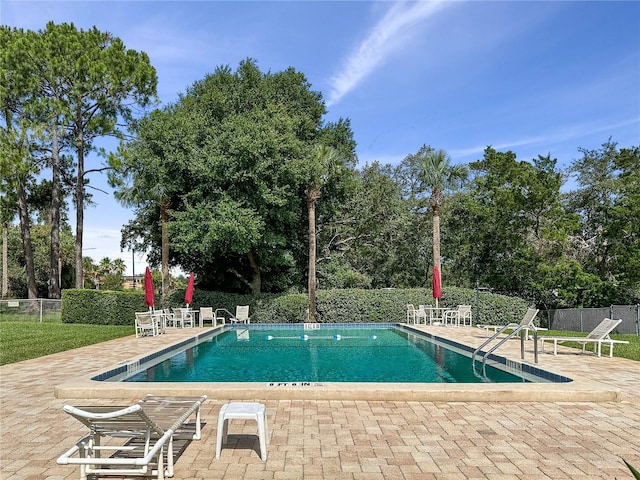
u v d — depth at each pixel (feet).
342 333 59.52
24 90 78.59
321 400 21.42
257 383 22.80
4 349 38.60
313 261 72.54
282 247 79.25
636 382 24.64
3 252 117.50
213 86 81.87
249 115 73.51
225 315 75.10
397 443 15.60
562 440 15.85
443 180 74.49
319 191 74.74
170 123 71.46
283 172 68.28
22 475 13.15
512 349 38.01
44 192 102.68
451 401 21.24
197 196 69.41
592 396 21.25
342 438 16.12
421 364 35.76
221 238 64.44
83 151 86.99
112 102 83.87
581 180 89.86
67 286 138.62
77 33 82.02
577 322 65.31
